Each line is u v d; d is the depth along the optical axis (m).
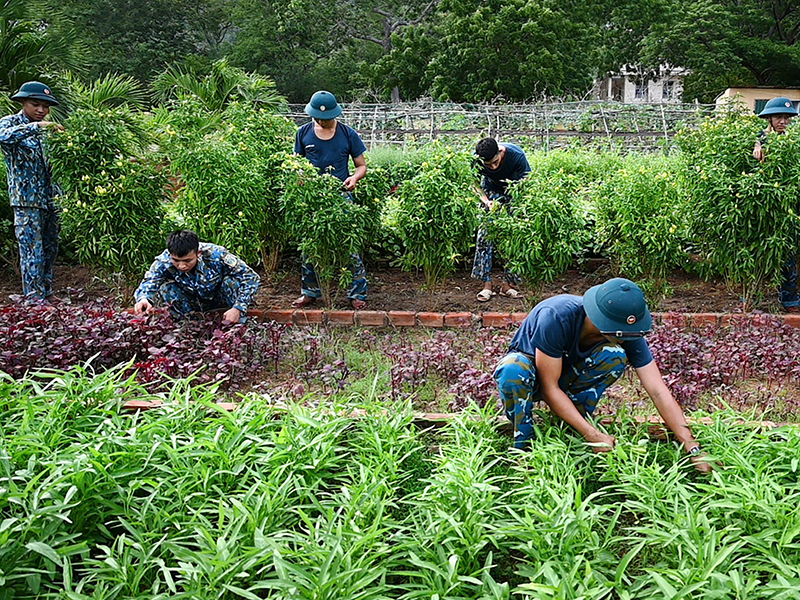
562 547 3.12
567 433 4.20
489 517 3.43
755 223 6.71
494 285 8.33
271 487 3.46
